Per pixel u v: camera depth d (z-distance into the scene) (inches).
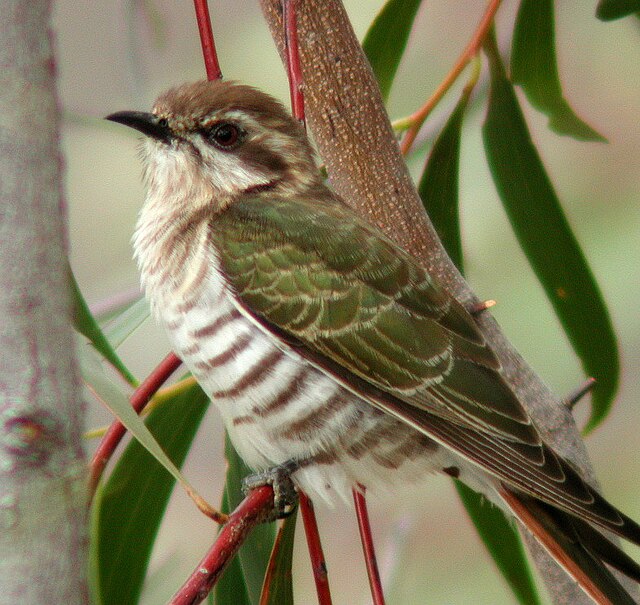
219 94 102.0
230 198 101.7
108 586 101.4
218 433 106.0
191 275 101.0
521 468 100.2
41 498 83.0
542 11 102.6
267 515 98.7
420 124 102.0
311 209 101.5
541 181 102.4
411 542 105.0
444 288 101.2
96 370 98.4
